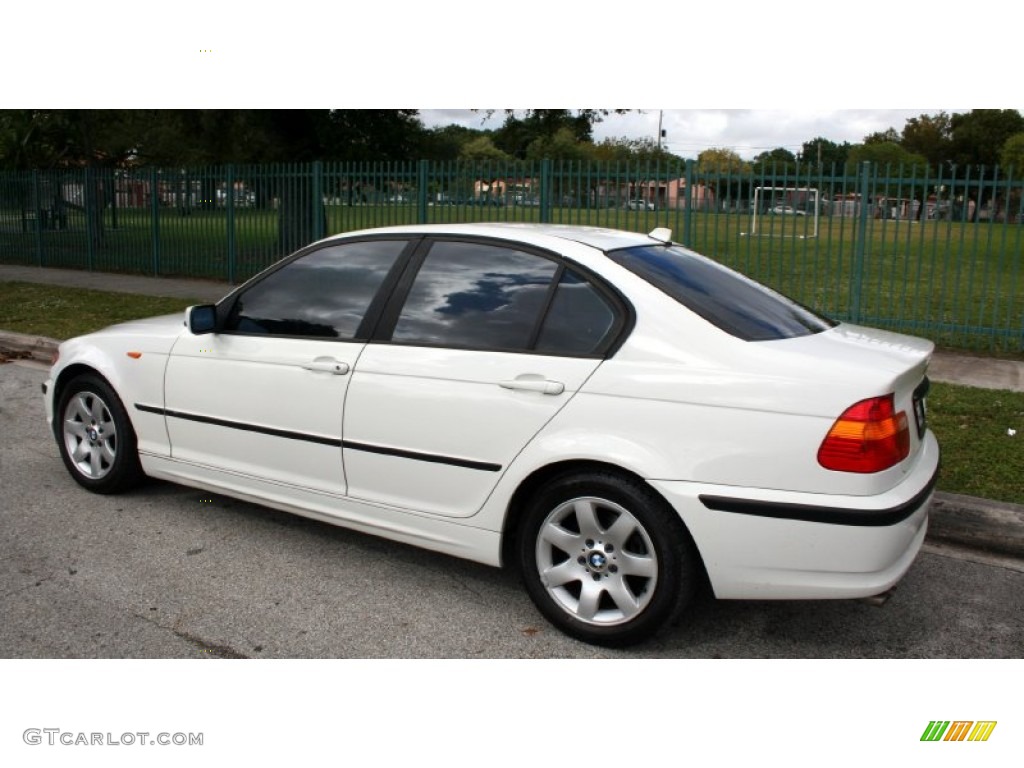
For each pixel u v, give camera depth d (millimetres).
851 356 3352
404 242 4160
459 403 3715
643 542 3404
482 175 12273
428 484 3848
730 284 3977
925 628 3779
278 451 4328
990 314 11938
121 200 17625
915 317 9969
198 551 4453
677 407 3297
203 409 4598
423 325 3938
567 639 3635
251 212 15477
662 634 3705
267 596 3975
